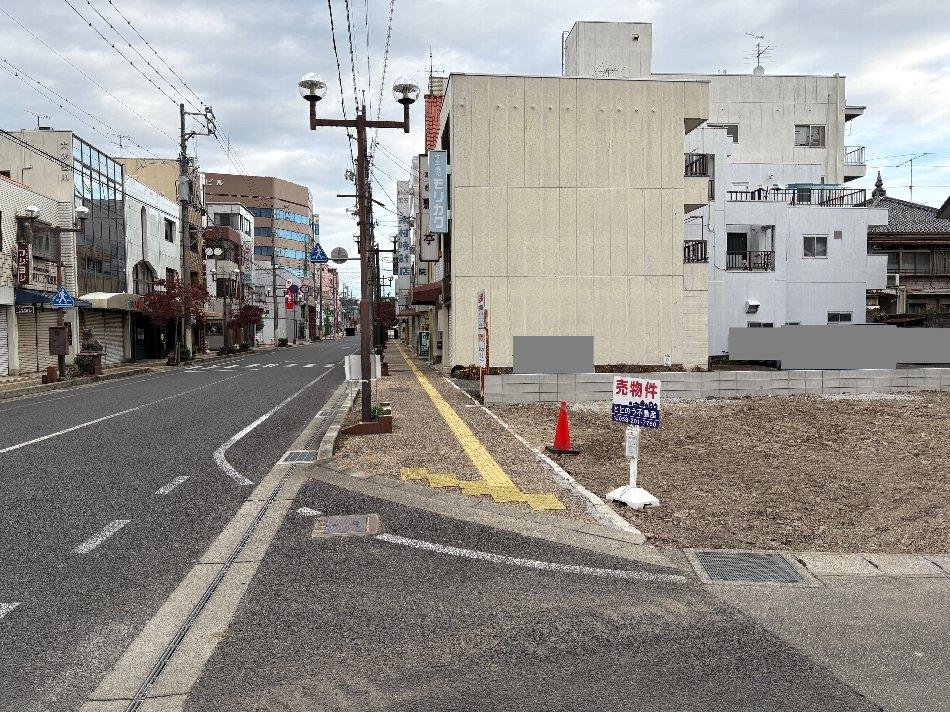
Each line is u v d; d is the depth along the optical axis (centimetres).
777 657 354
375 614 407
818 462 877
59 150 2669
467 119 2077
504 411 1367
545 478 759
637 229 2128
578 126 2106
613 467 843
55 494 698
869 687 324
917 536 572
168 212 3891
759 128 3675
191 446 980
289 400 1619
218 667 343
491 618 402
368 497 681
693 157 2661
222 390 1894
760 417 1264
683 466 851
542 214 2103
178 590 445
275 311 7244
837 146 3703
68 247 2677
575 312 2116
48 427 1170
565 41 3447
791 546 547
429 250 2555
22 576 470
